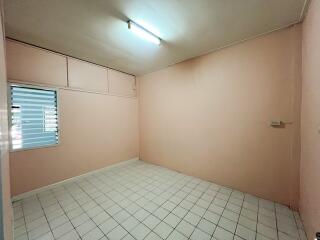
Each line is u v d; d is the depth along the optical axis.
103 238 1.60
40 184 2.53
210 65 2.79
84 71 3.12
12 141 2.26
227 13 1.77
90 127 3.23
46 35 2.19
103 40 2.33
